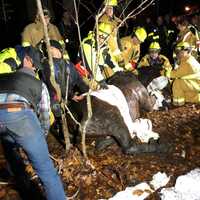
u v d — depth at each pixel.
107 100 4.95
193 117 6.15
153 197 4.02
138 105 5.64
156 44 7.18
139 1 10.28
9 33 11.12
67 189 4.21
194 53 8.43
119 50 6.14
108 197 4.06
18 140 3.36
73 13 9.08
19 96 3.33
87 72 5.38
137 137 5.17
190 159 4.73
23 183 4.18
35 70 3.79
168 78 6.91
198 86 6.82
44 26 3.99
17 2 10.96
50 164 3.44
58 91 4.46
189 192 4.03
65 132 4.77
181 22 8.73
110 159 4.77
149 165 4.60
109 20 5.89
